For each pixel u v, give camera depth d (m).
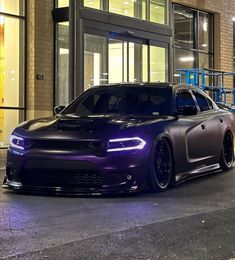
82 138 6.72
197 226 5.55
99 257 4.44
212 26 21.72
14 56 14.33
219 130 9.32
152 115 7.89
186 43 20.28
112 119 7.28
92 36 15.03
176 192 7.50
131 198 6.96
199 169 8.63
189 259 4.45
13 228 5.38
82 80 14.54
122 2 16.44
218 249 4.75
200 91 9.35
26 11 14.44
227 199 7.06
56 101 14.84
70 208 6.33
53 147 6.82
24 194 7.20
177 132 7.76
